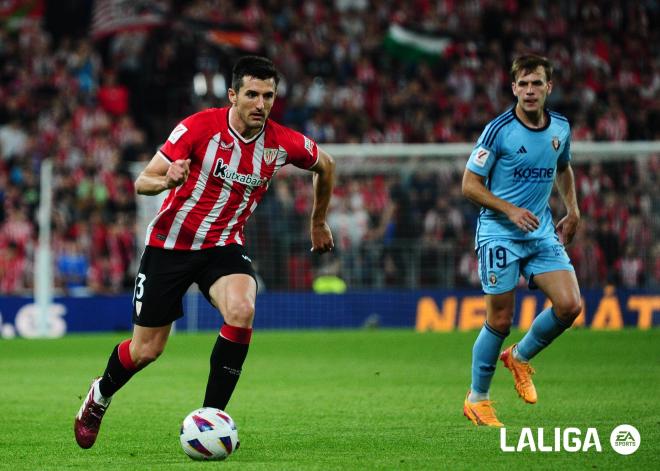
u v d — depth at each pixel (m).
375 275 50.50
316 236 16.98
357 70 63.31
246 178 15.21
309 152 15.77
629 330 44.28
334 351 36.09
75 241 49.50
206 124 14.96
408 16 67.88
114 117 57.22
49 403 22.25
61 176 52.22
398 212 50.97
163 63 60.19
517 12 68.25
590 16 68.88
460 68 64.31
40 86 57.53
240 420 19.22
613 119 63.25
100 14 59.78
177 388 25.12
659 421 18.14
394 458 14.48
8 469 14.02
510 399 21.89
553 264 18.17
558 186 19.77
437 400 22.19
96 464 14.34
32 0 61.16
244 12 64.31
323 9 66.44
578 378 26.14
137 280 15.32
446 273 50.84
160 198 47.69
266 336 43.62
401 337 42.34
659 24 69.69
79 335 45.50
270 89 14.73
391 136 59.81
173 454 15.26
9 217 49.22
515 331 44.03
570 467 13.62
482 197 17.83
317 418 19.41
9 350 37.38
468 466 13.73
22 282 48.69
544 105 18.53
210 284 15.12
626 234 50.03
